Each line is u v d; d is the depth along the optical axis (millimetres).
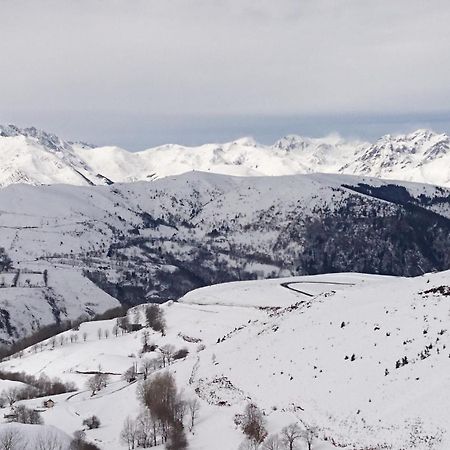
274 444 145000
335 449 139625
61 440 161875
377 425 139500
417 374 149250
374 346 169250
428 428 131250
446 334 160000
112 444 172625
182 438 163250
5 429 158250
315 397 160000
